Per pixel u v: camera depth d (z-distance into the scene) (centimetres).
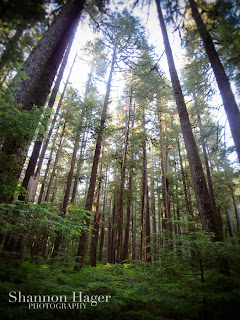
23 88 505
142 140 1527
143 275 566
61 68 1123
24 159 491
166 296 359
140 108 1647
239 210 1809
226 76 546
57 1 536
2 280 320
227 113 527
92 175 984
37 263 507
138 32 840
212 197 1374
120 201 1334
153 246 589
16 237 414
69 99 1495
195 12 603
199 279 388
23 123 454
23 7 380
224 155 554
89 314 309
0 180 360
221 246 408
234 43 440
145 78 1193
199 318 280
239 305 270
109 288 447
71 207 1058
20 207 456
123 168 1380
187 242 440
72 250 1359
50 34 568
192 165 659
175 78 796
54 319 274
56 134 1705
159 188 1859
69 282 455
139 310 322
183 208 1750
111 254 2086
